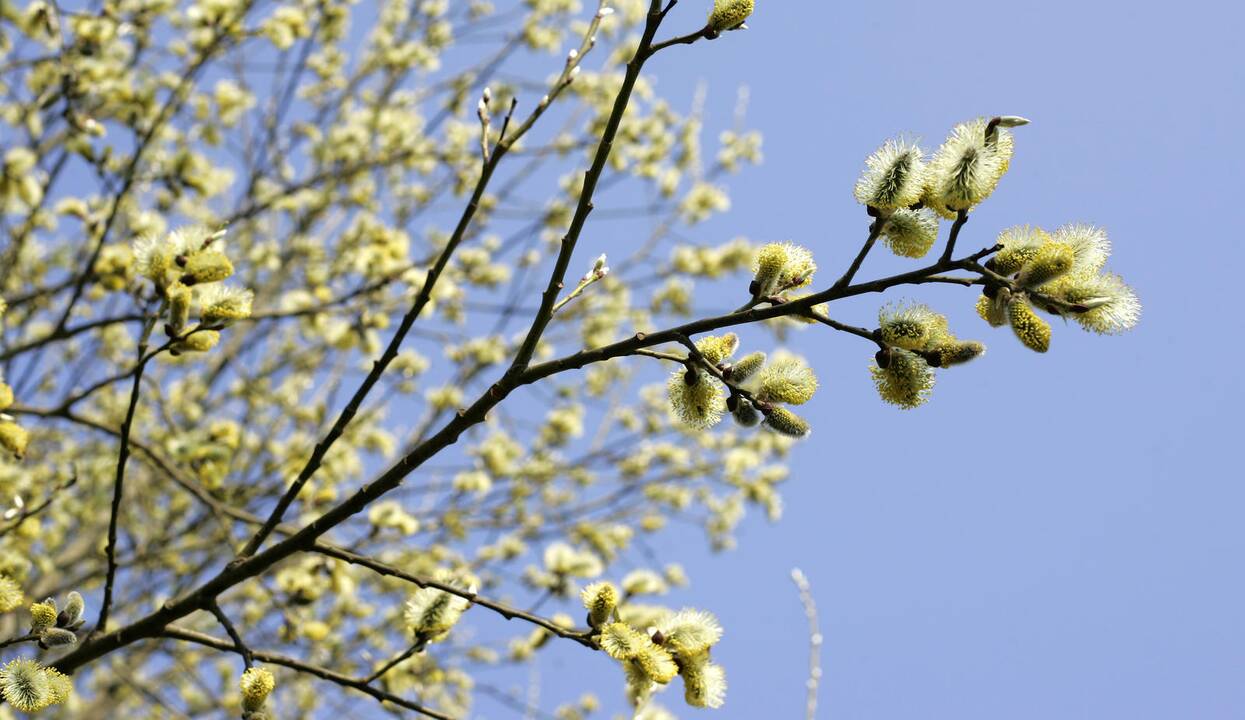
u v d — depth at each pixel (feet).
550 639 12.85
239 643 9.18
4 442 9.46
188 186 18.04
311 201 25.27
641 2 28.32
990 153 6.89
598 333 27.55
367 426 22.81
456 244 8.86
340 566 14.05
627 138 26.73
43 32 18.80
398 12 27.43
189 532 20.52
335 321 21.74
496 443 23.91
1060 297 6.83
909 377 7.21
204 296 9.16
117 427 21.15
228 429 17.28
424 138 26.18
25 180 16.40
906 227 7.26
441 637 9.16
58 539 21.48
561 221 26.78
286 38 19.08
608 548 24.31
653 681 8.12
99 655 9.46
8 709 9.09
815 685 15.11
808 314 7.44
